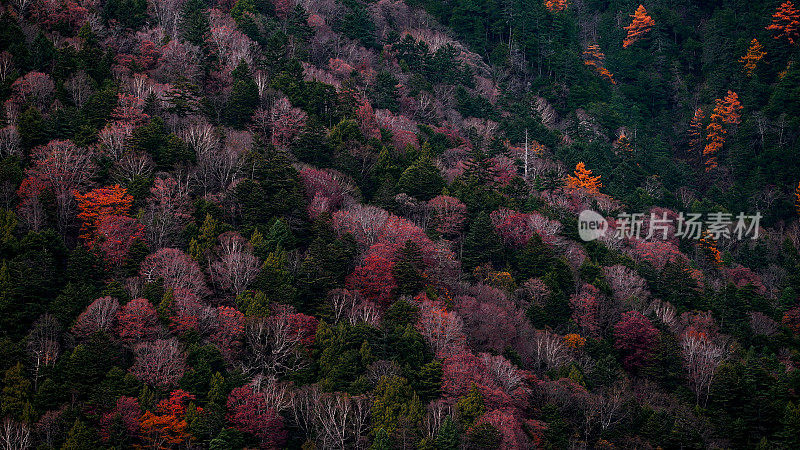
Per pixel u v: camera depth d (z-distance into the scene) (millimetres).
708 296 118062
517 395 83250
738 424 89125
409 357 84875
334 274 95250
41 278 82750
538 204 127750
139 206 97000
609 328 104062
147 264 88938
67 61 116625
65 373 75000
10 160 96688
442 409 78312
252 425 74875
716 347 100062
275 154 108688
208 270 91125
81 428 68750
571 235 122250
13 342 77438
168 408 73812
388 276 96062
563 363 93250
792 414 88375
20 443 67750
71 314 81188
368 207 108562
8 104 105188
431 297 95938
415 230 103938
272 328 84562
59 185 96062
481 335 92438
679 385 96750
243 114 122938
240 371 80688
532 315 100375
